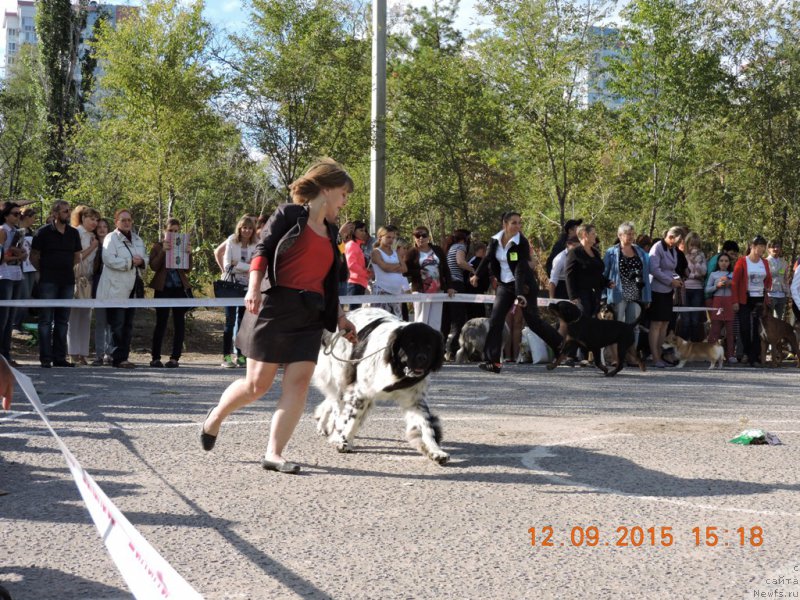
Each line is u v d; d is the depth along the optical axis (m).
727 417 8.43
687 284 16.20
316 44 22.34
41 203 40.47
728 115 28.30
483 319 14.55
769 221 29.08
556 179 26.83
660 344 14.89
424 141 25.77
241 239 13.41
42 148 45.59
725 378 12.84
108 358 13.54
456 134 25.78
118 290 12.70
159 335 13.06
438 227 38.41
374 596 3.54
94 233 13.52
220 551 4.09
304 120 22.67
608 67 28.19
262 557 4.01
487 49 25.89
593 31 26.33
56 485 5.28
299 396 5.70
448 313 15.09
